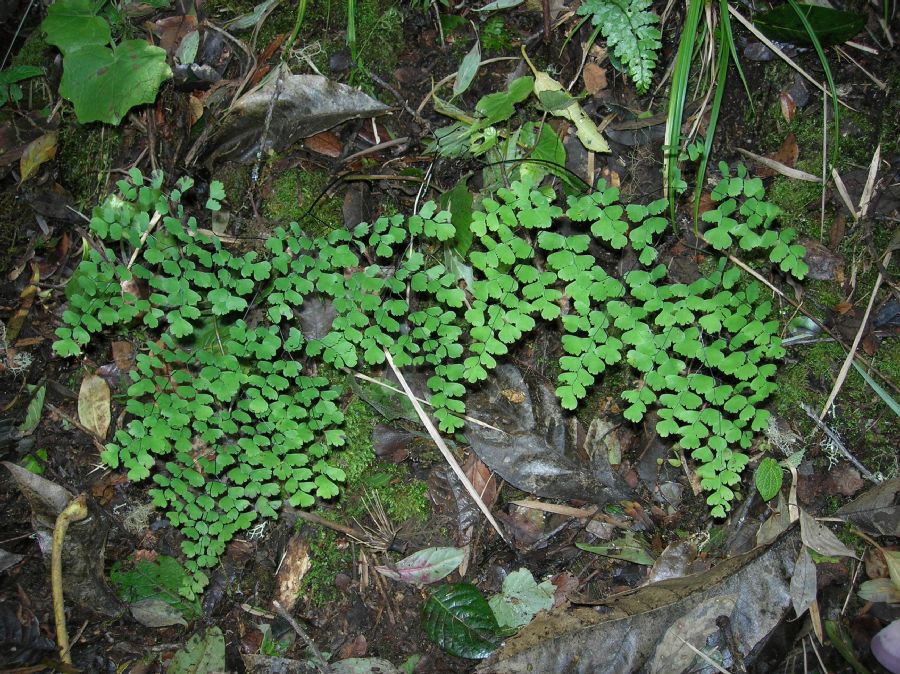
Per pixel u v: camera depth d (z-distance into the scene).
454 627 0.51
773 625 0.50
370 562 0.54
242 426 0.49
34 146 0.57
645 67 0.52
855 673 0.49
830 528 0.53
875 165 0.55
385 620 0.52
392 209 0.56
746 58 0.57
